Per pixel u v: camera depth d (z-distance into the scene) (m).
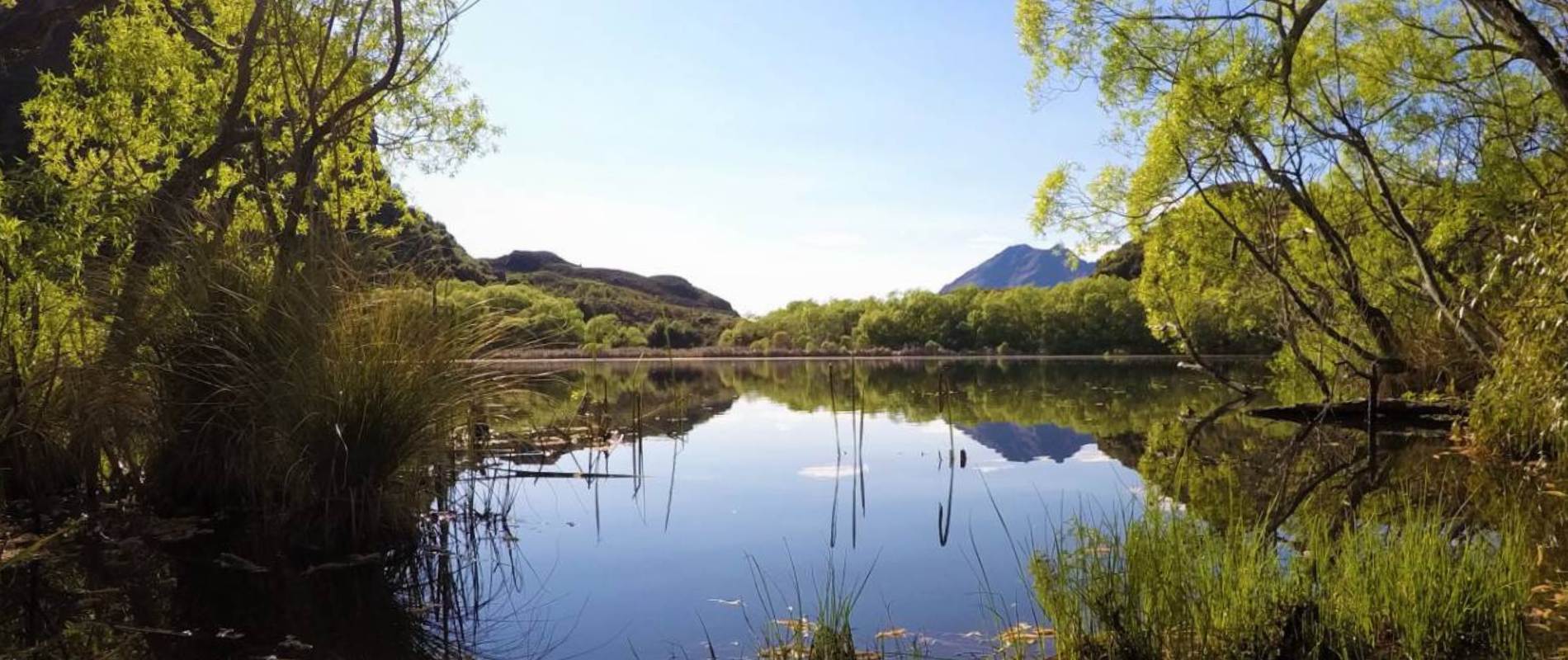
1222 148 12.66
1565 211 7.14
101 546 5.19
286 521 5.52
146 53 8.02
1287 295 14.20
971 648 3.66
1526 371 7.70
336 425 5.39
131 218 6.50
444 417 5.90
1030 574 4.71
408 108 10.59
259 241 6.35
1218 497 6.98
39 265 5.88
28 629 3.87
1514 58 11.29
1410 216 13.61
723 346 63.38
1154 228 14.41
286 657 3.59
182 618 4.06
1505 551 4.10
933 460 9.18
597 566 5.05
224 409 5.89
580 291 63.41
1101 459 9.18
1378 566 3.77
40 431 5.95
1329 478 7.80
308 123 7.65
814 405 16.98
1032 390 20.77
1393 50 12.91
